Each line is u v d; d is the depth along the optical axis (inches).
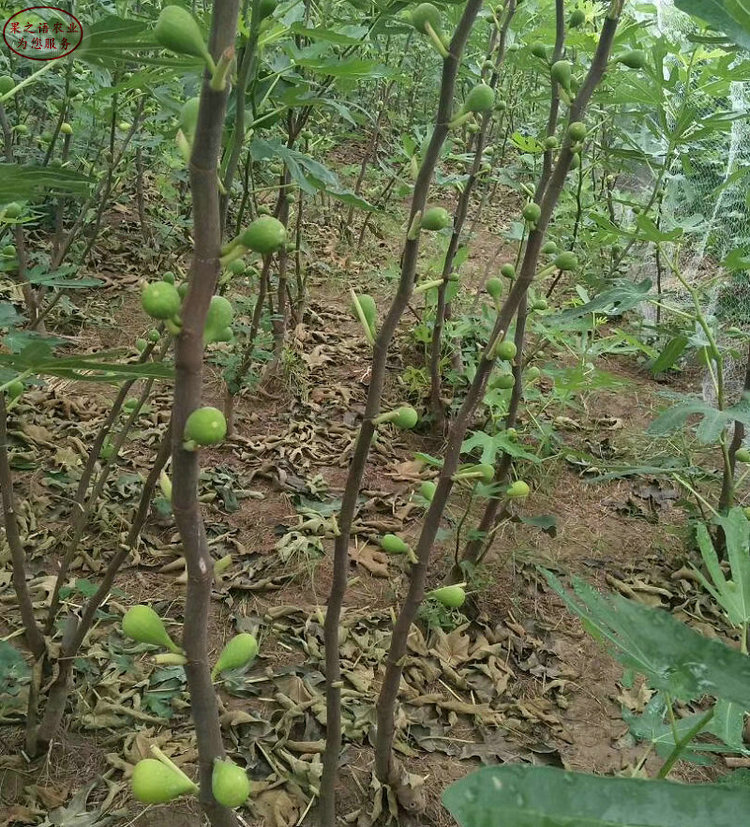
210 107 26.3
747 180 213.5
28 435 137.7
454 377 161.3
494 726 95.8
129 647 99.1
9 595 104.3
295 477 141.6
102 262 207.6
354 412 164.7
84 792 79.7
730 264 98.3
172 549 117.7
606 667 108.3
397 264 202.2
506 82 268.8
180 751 85.4
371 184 281.9
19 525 116.0
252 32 53.4
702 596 122.4
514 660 107.4
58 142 178.5
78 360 39.4
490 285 79.4
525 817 25.6
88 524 119.0
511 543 131.4
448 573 121.3
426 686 100.7
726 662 33.0
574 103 66.9
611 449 162.6
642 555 132.5
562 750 93.4
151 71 72.9
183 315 29.1
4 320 65.0
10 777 81.0
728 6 36.5
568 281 221.8
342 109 93.5
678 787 26.1
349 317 204.1
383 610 112.5
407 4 84.3
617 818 25.6
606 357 207.3
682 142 137.7
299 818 80.0
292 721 91.4
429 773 88.0
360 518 133.5
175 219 215.5
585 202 206.7
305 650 103.2
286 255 158.4
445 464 65.9
